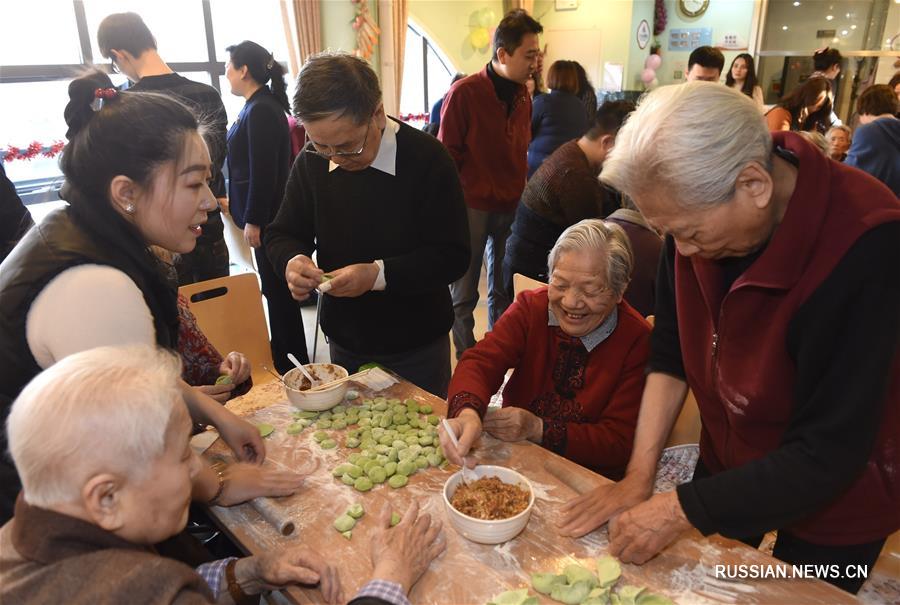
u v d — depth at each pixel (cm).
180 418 80
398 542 100
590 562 102
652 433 128
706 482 96
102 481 72
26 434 72
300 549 101
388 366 195
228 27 475
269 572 99
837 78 662
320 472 126
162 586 72
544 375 162
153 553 84
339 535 108
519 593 92
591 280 142
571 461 137
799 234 89
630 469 122
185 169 103
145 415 74
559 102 388
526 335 162
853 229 86
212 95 283
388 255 181
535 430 142
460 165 331
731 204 85
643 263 202
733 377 109
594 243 143
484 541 104
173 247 111
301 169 185
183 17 445
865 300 86
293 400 149
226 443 133
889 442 102
